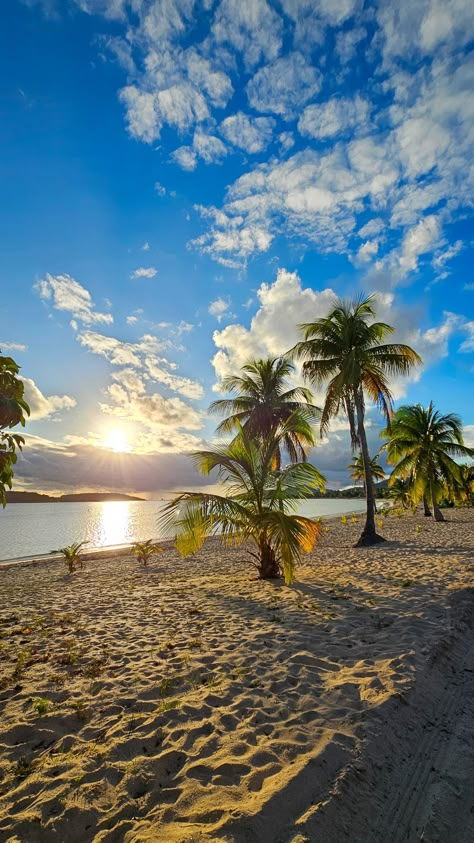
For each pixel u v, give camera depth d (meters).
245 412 18.00
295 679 4.00
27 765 2.86
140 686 3.98
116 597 8.49
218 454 9.84
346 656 4.52
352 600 6.80
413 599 6.59
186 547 8.95
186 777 2.66
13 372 3.72
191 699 3.67
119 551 21.67
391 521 27.36
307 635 5.21
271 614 6.27
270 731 3.15
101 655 4.89
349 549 14.34
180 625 5.97
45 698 3.81
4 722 3.40
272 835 2.18
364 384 15.88
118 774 2.71
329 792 2.48
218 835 2.14
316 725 3.17
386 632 5.16
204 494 8.75
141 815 2.37
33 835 2.25
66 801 2.48
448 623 5.38
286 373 17.97
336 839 2.21
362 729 3.09
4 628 6.35
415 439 24.00
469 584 7.43
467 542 14.20
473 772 2.77
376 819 2.38
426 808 2.48
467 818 2.42
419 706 3.51
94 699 3.76
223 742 3.01
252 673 4.17
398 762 2.86
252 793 2.48
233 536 9.37
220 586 8.98
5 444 3.66
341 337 14.94
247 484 9.98
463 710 3.58
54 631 6.00
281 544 8.27
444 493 27.45
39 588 11.09
